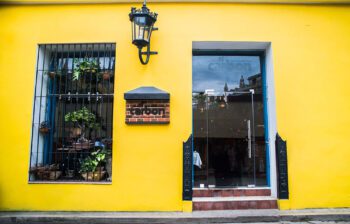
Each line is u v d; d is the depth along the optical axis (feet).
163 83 17.90
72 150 18.57
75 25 18.44
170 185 17.16
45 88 19.17
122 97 17.84
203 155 19.39
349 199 17.42
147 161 17.31
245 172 19.26
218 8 18.53
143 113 17.49
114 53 19.03
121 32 18.34
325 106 18.06
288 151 17.63
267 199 17.47
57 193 17.07
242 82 20.08
